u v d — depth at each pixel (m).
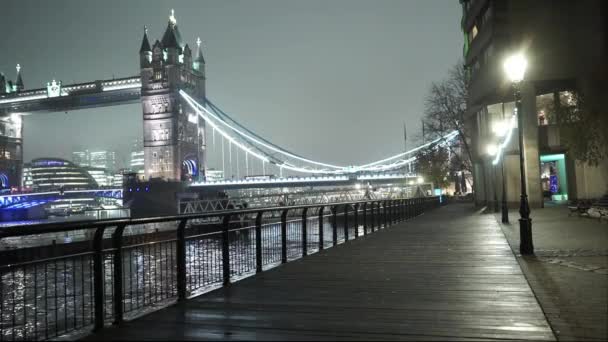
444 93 62.66
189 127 172.25
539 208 36.88
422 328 6.59
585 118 31.31
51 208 197.75
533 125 37.44
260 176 136.88
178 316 7.45
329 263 13.06
